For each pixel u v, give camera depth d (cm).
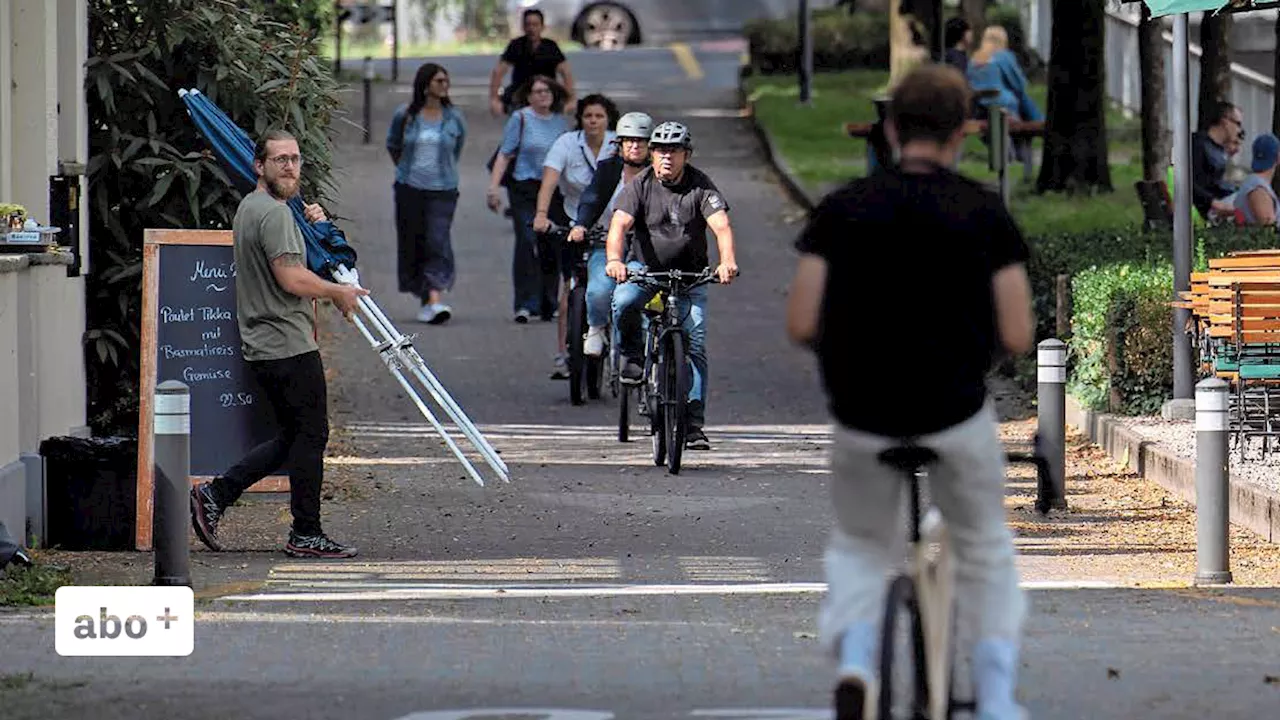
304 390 3291
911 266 1816
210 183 4047
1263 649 2502
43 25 3550
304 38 4191
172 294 3462
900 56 9356
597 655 2497
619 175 4822
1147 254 4972
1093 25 7981
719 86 11612
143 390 3403
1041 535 3553
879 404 1828
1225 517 3075
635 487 4069
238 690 2297
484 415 5000
